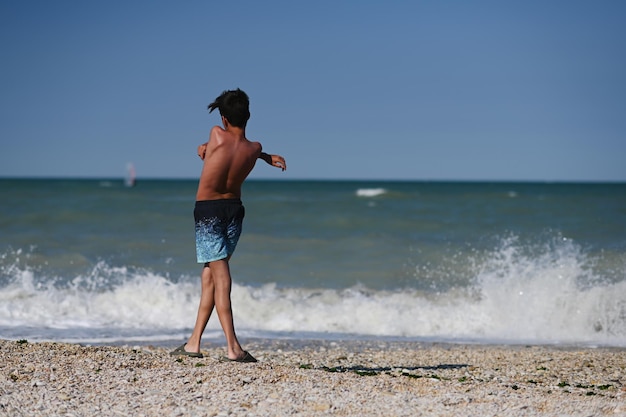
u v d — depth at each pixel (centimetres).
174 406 676
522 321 1678
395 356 1238
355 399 716
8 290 1816
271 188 12194
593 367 1130
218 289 874
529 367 1123
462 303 1816
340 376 820
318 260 2580
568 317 1678
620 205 4997
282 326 1634
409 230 3406
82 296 1759
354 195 7012
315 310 1736
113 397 701
